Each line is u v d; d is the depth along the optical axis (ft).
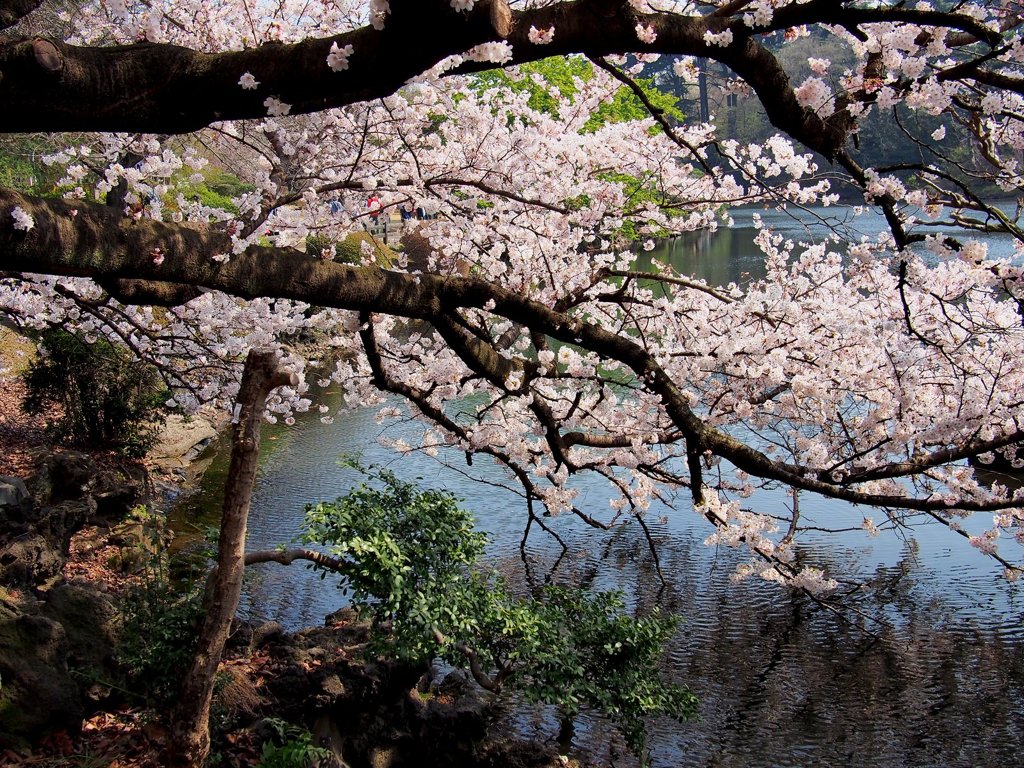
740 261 98.84
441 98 23.85
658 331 28.94
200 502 45.47
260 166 22.88
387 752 24.02
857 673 32.78
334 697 23.66
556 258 26.35
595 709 30.12
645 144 26.02
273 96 13.16
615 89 25.64
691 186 26.61
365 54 12.66
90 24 23.43
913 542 43.88
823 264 27.27
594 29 13.48
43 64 12.28
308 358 72.64
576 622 26.23
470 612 23.93
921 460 22.12
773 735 28.94
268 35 21.25
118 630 24.52
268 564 39.19
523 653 24.41
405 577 23.16
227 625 19.42
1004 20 16.14
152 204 20.79
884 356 26.04
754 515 27.76
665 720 29.86
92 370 45.98
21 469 39.70
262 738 21.95
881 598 38.47
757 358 25.44
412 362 30.09
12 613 21.95
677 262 98.48
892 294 26.45
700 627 36.27
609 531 45.88
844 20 13.88
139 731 21.95
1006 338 26.30
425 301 21.12
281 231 21.56
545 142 24.21
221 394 29.25
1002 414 24.43
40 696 20.85
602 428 30.89
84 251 15.03
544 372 25.05
